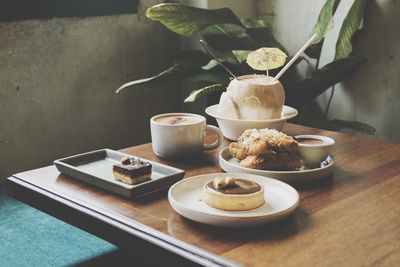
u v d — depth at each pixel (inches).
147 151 69.4
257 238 44.6
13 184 59.7
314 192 54.9
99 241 75.7
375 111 119.5
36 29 106.0
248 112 69.2
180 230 46.4
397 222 47.7
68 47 112.1
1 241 72.9
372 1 115.6
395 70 114.7
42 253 70.8
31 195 57.6
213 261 41.3
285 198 50.5
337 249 42.8
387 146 71.5
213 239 44.6
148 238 45.8
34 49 106.3
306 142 62.7
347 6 119.6
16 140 106.3
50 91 110.4
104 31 118.3
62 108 113.1
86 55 115.7
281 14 131.5
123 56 123.3
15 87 104.6
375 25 116.3
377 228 46.5
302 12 127.2
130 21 123.2
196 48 131.4
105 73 120.2
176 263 43.7
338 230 46.1
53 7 107.4
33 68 106.8
